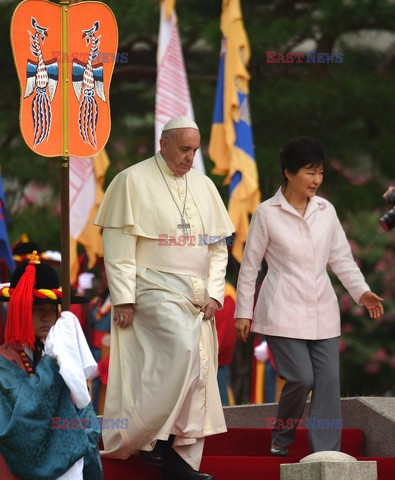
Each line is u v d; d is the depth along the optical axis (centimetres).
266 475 2111
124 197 2095
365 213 4628
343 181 4550
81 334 1767
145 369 2027
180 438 2023
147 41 4634
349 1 4484
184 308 2047
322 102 4400
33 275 1770
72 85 1936
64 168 1909
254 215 2211
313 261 2178
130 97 4681
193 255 2089
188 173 2166
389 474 2114
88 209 3344
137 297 2070
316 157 2158
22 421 1705
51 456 1728
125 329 2075
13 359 1761
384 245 4619
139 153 4581
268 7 4681
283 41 4431
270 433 2322
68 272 1838
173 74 3200
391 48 4675
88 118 1939
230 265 4316
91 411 1786
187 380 1992
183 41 4562
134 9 4475
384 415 2358
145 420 2008
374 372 4669
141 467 2064
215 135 3294
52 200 4612
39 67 1923
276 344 2170
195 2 4597
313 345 2184
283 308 2162
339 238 2227
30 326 1745
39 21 1927
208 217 2131
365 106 4484
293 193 2195
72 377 1723
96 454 1789
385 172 4591
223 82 3303
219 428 2080
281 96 4369
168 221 2088
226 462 2119
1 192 2869
